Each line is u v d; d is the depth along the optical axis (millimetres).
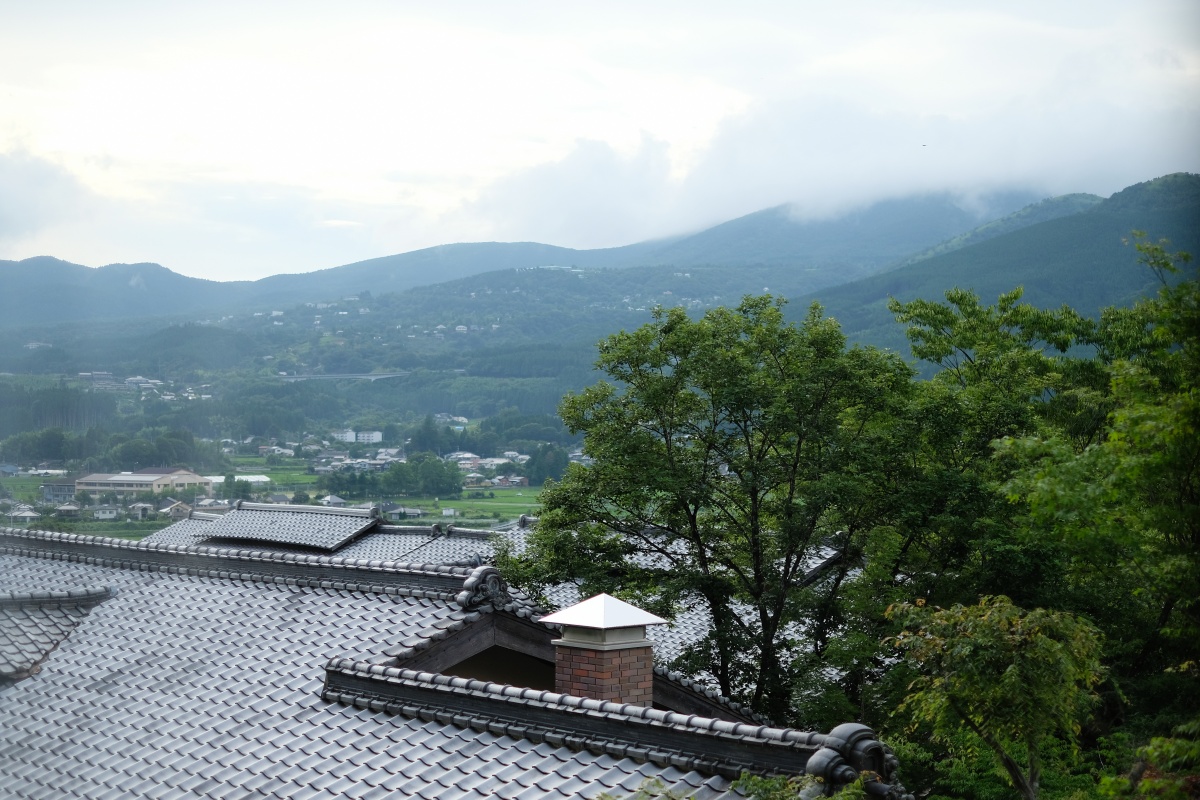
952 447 21406
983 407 21656
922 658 12688
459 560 32875
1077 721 15047
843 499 19969
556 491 22969
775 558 21984
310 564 15156
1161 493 11719
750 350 22109
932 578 19953
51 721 12586
